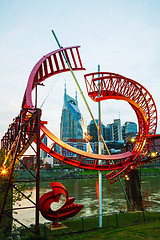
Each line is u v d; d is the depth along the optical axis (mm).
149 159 42406
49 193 25500
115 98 33062
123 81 33906
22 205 51656
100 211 27156
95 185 105062
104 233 18688
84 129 35219
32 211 44156
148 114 39625
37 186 15852
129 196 42969
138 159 40094
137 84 35219
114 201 53625
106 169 30406
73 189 89938
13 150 23141
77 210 27531
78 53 34500
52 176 187875
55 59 32031
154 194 62562
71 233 20188
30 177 149000
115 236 16312
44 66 29906
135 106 36312
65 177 177500
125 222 24891
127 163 33656
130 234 16531
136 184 42625
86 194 70562
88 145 34938
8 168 19000
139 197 41906
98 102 32406
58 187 25719
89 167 29656
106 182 120875
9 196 18578
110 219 27719
